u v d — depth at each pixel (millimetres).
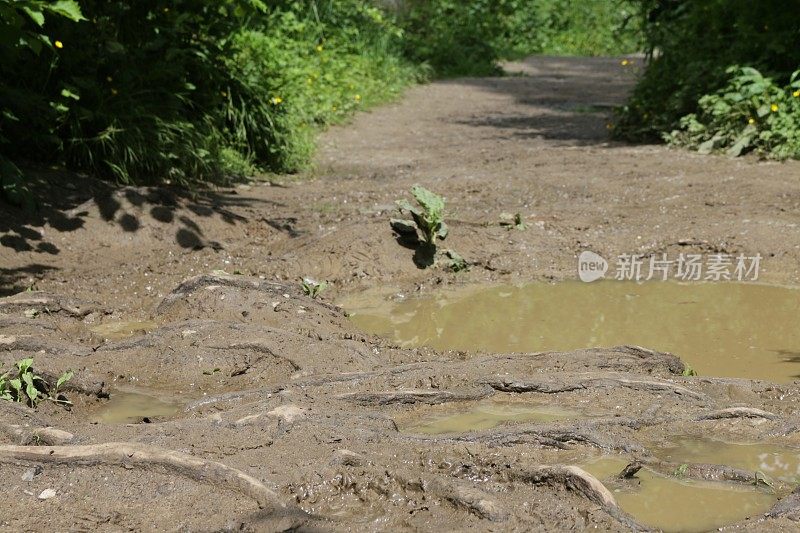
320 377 5090
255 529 3480
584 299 6879
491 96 21531
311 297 6535
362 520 3600
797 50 12031
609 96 21484
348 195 9961
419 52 26500
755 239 7859
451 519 3574
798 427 4441
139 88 9953
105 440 4152
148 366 5402
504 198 9680
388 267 7480
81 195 8570
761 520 3570
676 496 3846
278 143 11422
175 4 10500
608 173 10695
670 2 15031
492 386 4938
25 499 3701
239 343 5480
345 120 16219
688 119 12312
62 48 9172
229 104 11062
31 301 6234
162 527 3502
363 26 22719
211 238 8227
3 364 5215
